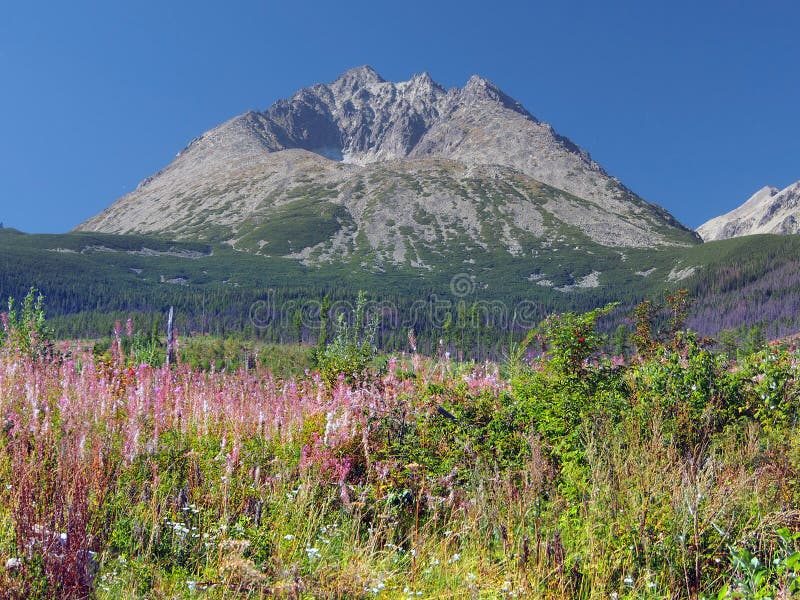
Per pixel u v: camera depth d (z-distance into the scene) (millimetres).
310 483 7426
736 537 5980
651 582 5746
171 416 8359
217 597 5340
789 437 8023
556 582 5820
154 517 6141
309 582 5531
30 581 4551
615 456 6965
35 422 7082
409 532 7141
